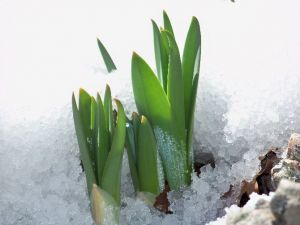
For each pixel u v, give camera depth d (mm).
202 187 418
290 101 437
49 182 418
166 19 410
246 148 433
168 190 420
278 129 433
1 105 429
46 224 408
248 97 438
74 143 426
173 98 387
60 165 421
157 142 404
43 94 439
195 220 415
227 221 320
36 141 418
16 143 416
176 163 406
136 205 416
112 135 386
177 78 381
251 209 317
